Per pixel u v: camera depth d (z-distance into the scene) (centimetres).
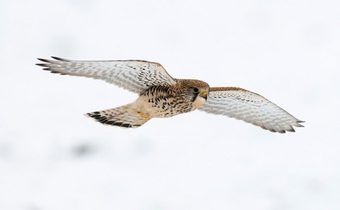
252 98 1267
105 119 1176
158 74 1117
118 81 1135
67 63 1079
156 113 1170
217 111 1302
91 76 1115
